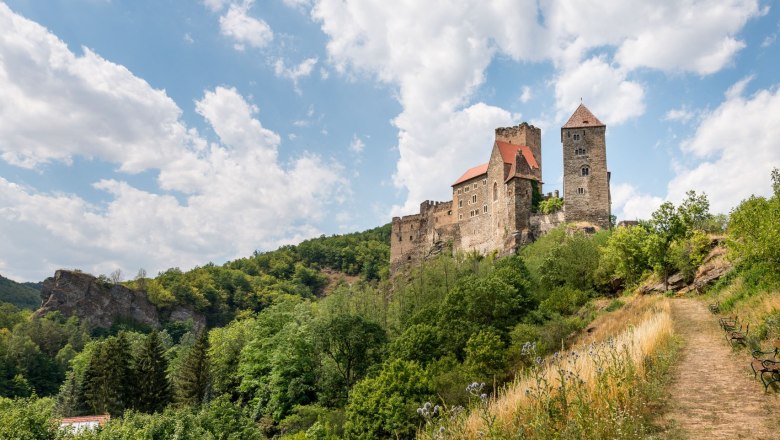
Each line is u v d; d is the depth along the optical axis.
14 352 119.38
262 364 75.12
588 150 108.62
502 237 119.94
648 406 15.33
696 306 47.94
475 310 65.38
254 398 73.94
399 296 117.69
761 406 15.09
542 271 81.50
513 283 73.69
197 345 84.56
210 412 51.81
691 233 64.94
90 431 42.59
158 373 82.19
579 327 53.62
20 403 39.84
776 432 12.68
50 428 38.50
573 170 108.50
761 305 32.38
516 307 66.56
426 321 74.69
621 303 60.41
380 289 139.50
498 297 65.38
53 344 144.62
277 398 68.62
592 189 106.81
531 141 133.75
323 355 74.75
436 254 146.88
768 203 42.06
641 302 56.97
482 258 123.12
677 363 22.78
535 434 11.52
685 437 12.69
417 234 163.12
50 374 122.94
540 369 15.32
